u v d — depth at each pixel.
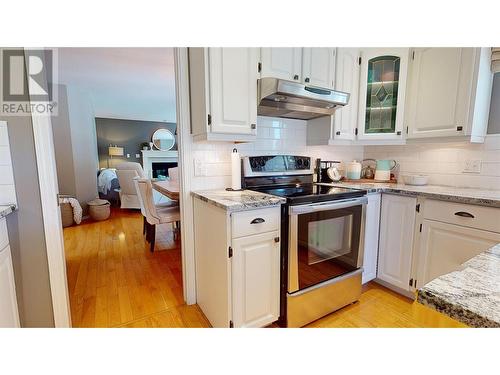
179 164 1.79
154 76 3.79
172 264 2.57
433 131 1.94
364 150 2.75
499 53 1.71
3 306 1.15
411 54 2.04
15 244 1.28
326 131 2.17
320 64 1.92
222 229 1.38
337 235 1.72
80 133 4.37
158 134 8.23
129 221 4.26
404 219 1.88
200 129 1.60
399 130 2.13
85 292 2.03
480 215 1.48
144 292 2.04
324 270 1.68
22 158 1.27
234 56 1.55
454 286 0.45
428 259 1.75
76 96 4.30
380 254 2.06
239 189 1.82
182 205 1.80
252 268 1.43
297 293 1.55
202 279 1.74
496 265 0.53
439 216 1.67
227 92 1.54
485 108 1.81
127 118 7.73
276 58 1.70
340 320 1.70
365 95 2.19
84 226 3.95
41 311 1.36
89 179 4.55
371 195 1.96
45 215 1.33
